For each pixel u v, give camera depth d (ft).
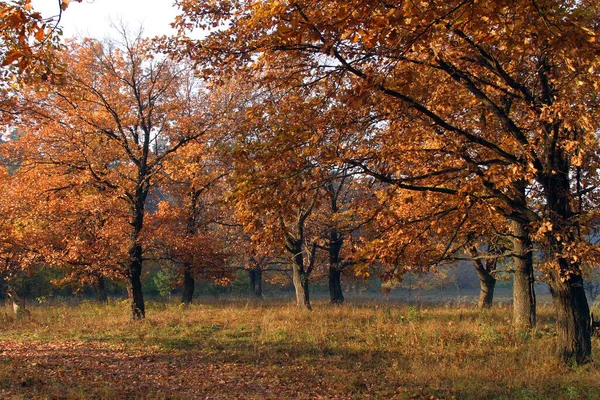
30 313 59.98
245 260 103.50
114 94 59.93
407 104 27.68
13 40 23.59
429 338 42.98
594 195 37.88
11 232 54.19
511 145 34.96
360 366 35.42
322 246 81.15
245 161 26.45
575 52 19.13
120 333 47.55
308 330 47.57
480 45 30.66
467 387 28.99
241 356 38.24
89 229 56.59
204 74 29.96
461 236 42.16
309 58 28.12
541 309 66.08
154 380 31.22
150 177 59.72
